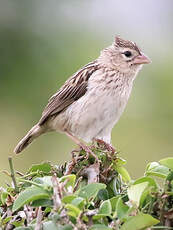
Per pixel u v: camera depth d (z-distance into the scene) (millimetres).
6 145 13219
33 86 12945
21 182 5902
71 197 4688
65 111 9820
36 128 10062
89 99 9531
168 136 13453
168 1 14898
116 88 9578
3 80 12867
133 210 4758
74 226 4555
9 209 5402
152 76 13625
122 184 5949
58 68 12930
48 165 6109
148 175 5266
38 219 4715
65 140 13367
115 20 14242
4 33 12836
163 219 4871
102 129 9688
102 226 4566
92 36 13492
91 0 13609
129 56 9656
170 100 13477
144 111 13578
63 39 13141
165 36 14562
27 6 12906
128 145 13477
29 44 12945
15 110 13062
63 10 13273
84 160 6129
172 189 5000
